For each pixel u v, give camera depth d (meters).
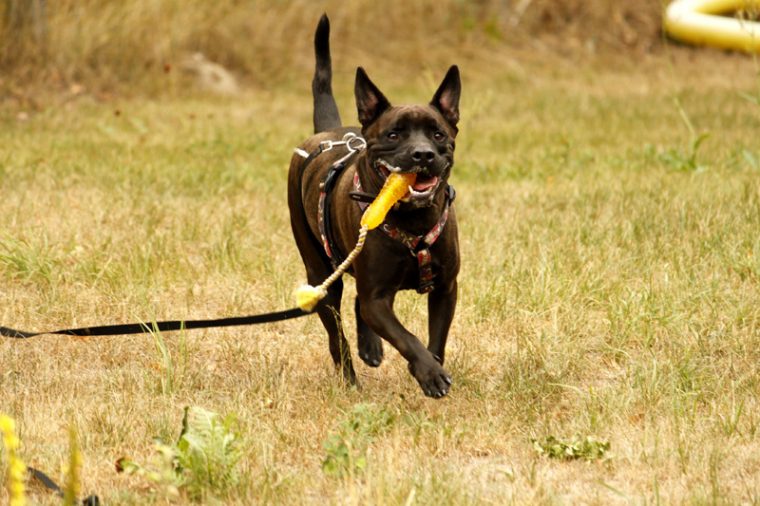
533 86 27.84
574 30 32.53
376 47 29.84
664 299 10.08
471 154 18.81
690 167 16.59
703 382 8.45
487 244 12.23
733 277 10.87
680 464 6.94
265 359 9.23
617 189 15.00
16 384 8.66
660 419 7.75
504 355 9.27
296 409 8.17
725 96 25.53
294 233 9.40
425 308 10.45
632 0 33.59
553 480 6.80
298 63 28.55
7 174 15.80
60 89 23.94
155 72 25.64
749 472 6.86
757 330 9.54
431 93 26.14
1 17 24.02
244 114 23.39
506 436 7.53
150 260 11.56
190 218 13.45
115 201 14.38
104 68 24.97
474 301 10.35
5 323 10.11
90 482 6.77
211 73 26.19
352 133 8.95
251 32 28.23
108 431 7.57
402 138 7.71
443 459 7.21
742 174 15.90
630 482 6.77
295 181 9.20
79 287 10.97
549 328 9.74
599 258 11.57
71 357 9.36
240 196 14.95
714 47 31.72
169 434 7.48
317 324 10.12
